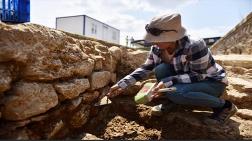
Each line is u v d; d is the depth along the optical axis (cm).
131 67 353
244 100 313
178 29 228
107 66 307
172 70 268
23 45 170
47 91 187
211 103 245
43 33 190
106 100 293
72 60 224
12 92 165
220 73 252
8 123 164
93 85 263
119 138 241
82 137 220
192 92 240
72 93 216
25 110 168
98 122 264
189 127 247
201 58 234
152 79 332
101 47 305
